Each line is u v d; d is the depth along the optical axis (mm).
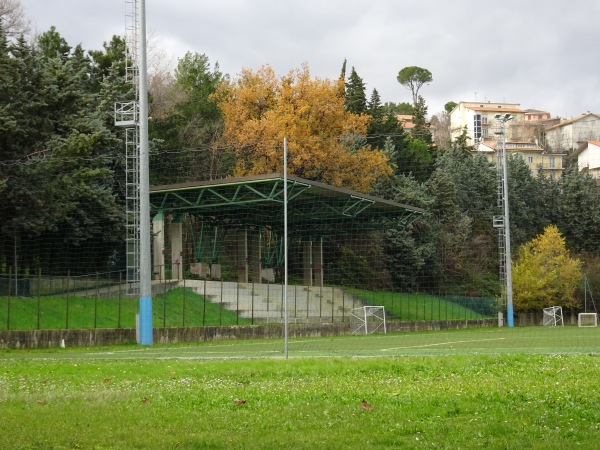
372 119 101438
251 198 57188
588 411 14148
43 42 71000
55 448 11828
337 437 12141
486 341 41938
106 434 12773
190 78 99375
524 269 80375
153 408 15523
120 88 62406
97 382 20734
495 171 95938
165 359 27938
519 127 183250
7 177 46594
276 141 73250
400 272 82625
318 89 77875
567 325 76188
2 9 65938
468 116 192250
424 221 86312
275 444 11734
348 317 63031
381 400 16109
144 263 40031
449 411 14492
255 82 79000
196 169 79062
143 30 39594
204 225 69062
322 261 72125
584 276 81938
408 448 11352
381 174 83000
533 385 18062
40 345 37344
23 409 15516
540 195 96625
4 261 51312
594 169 128125
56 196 49531
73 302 45562
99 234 55500
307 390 18000
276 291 64188
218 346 38375
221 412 14953
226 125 79562
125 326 44531
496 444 11492
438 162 98250
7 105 47406
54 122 51844
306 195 60562
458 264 86188
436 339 45656
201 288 57656
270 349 34875
